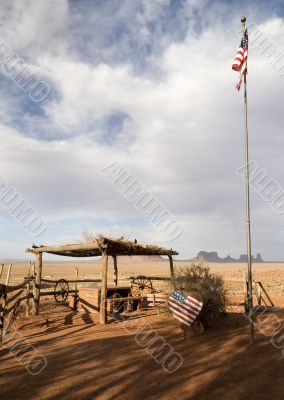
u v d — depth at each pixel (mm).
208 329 9750
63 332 9969
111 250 13039
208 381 6051
